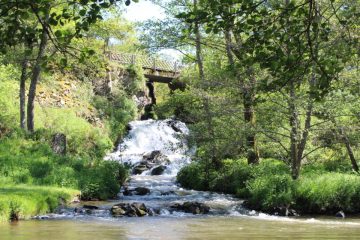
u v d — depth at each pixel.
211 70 22.11
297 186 15.97
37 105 30.02
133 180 24.27
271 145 20.77
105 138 31.62
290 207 15.42
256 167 20.20
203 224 12.95
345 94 14.62
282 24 6.22
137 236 10.88
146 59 42.34
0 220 12.20
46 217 13.48
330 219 14.29
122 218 13.80
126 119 36.31
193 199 18.28
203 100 20.30
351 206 15.51
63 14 5.62
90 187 18.05
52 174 19.06
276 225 12.91
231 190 20.45
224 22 6.06
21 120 25.19
